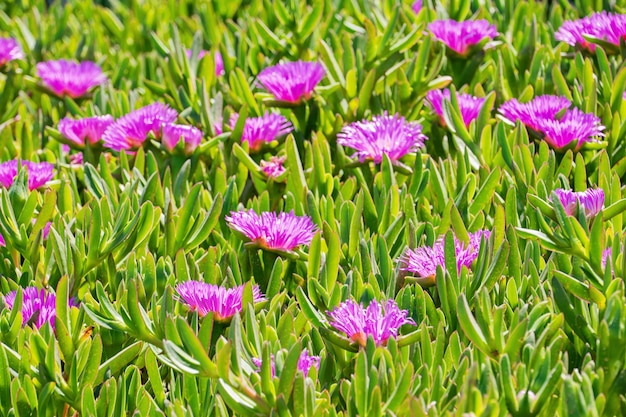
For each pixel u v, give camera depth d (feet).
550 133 3.72
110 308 3.33
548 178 3.63
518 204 3.67
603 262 3.33
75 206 3.84
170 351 3.18
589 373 3.16
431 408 3.09
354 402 3.17
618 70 3.98
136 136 3.87
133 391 3.31
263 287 3.52
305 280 3.56
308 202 3.61
